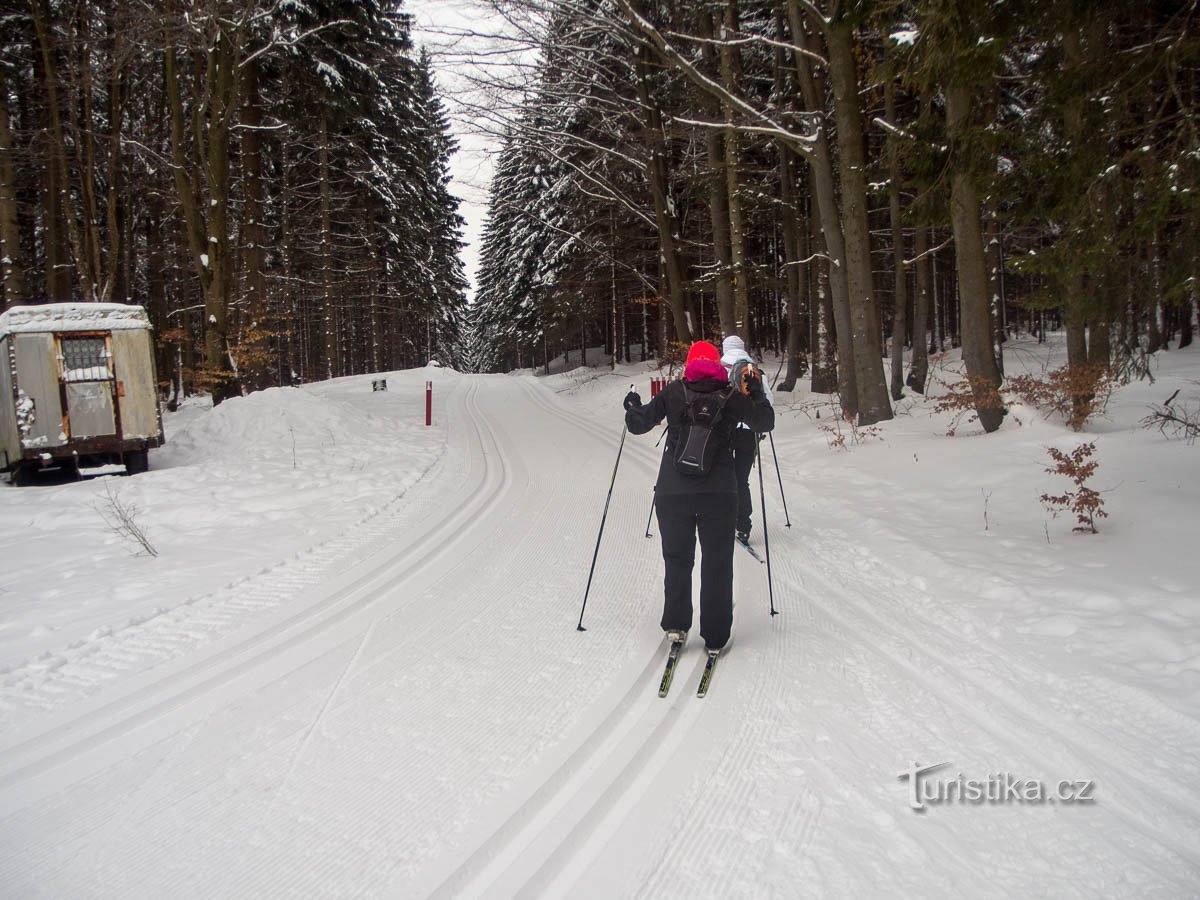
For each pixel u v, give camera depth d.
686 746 3.25
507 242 46.84
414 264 39.25
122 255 23.16
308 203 29.30
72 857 2.64
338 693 3.89
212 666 4.26
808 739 3.27
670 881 2.41
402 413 19.64
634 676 4.00
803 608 4.95
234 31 15.80
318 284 31.05
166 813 2.89
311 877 2.49
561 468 11.04
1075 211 5.46
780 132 11.95
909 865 2.44
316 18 18.53
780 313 31.91
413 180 34.09
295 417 14.48
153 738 3.47
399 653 4.39
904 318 16.78
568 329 39.28
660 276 26.94
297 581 5.84
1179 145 5.16
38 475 12.48
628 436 14.55
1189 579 4.65
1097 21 5.32
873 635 4.43
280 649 4.49
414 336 58.66
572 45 16.03
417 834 2.71
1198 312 19.27
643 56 15.57
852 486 8.49
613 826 2.71
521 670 4.12
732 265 16.53
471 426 16.95
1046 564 5.30
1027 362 21.22
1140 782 2.85
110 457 12.76
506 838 2.66
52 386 11.50
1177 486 6.45
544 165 30.58
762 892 2.34
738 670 4.02
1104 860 2.43
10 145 15.58
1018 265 5.98
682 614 4.21
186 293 26.56
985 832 2.60
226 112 16.36
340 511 8.42
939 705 3.53
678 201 22.31
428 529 7.46
